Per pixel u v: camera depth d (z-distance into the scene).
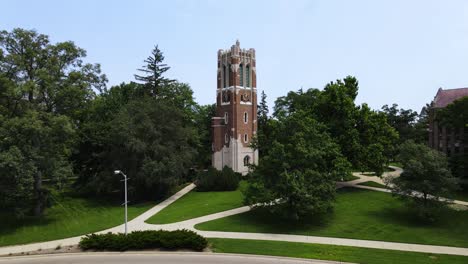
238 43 71.31
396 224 39.03
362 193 50.91
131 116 51.66
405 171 41.28
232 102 70.50
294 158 39.91
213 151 73.00
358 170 52.06
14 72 40.78
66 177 42.59
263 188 38.81
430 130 73.44
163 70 67.44
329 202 38.19
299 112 44.44
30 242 35.16
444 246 32.78
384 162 52.16
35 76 41.94
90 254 29.62
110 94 64.06
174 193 57.78
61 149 44.25
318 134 42.47
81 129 53.97
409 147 42.56
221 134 73.00
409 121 98.50
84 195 56.41
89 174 57.72
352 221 39.78
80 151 56.12
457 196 48.28
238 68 71.00
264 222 39.28
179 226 38.06
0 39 40.88
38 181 43.53
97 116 56.88
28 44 41.97
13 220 42.28
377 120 54.91
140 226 38.66
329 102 53.47
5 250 32.59
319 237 34.78
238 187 59.91
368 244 32.78
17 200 43.31
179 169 51.16
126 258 28.38
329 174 40.25
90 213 46.16
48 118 40.81
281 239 33.72
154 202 51.91
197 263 27.08
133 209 47.72
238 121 70.56
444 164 40.53
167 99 63.59
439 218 40.69
